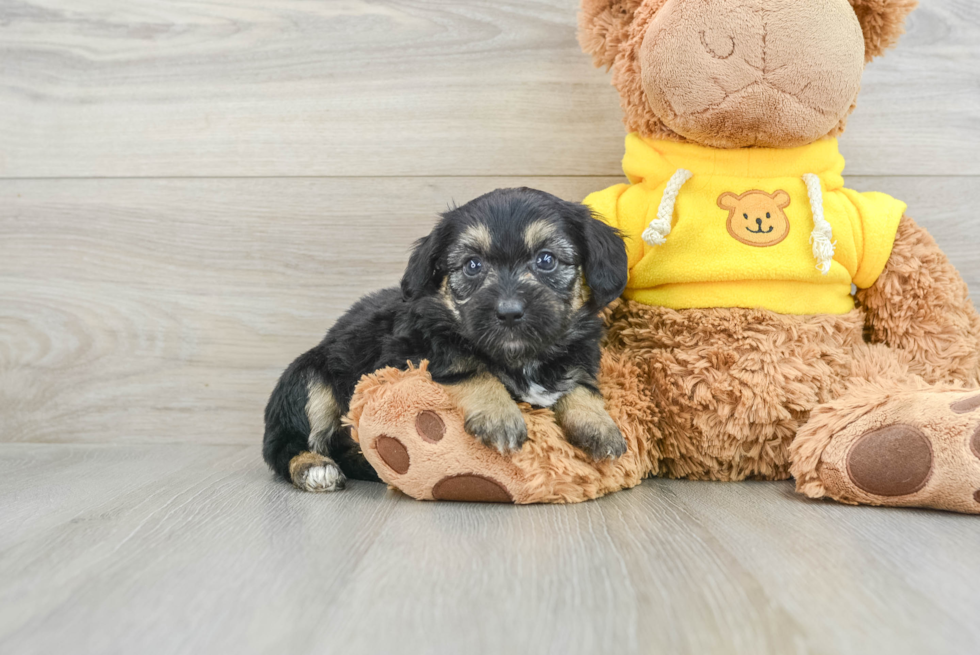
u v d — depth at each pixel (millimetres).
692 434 706
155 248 854
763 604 497
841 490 634
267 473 750
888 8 696
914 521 602
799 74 670
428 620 489
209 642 477
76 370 861
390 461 653
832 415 649
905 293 720
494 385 654
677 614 490
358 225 847
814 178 710
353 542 579
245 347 855
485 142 838
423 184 843
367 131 843
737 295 709
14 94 854
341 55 840
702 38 672
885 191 820
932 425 610
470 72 835
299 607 502
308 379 744
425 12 835
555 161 836
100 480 726
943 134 816
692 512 625
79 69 851
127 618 496
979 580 519
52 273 858
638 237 729
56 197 857
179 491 692
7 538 590
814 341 704
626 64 720
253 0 841
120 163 853
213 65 846
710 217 710
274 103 845
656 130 726
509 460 640
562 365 687
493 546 569
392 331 710
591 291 685
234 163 850
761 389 686
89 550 571
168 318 857
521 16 830
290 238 851
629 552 556
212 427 859
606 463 664
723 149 717
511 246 665
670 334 715
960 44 812
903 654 460
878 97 815
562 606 499
